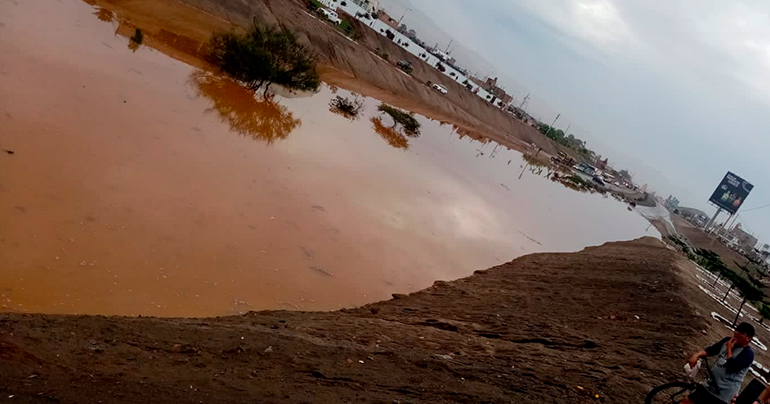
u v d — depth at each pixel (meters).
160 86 26.58
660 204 183.88
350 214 23.02
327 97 46.09
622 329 14.99
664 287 21.62
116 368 6.20
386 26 158.88
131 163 17.22
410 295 17.55
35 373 5.44
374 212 24.86
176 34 38.12
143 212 14.86
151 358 6.89
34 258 11.15
